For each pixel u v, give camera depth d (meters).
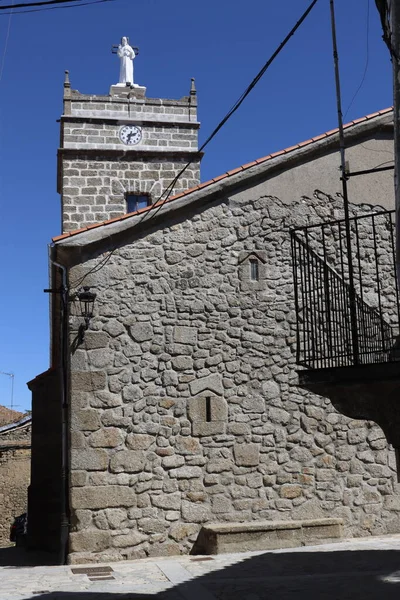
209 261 11.51
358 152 12.49
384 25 6.29
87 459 10.41
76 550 10.09
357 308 8.99
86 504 10.27
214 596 7.35
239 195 11.87
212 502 10.68
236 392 11.14
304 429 11.24
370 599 6.81
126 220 11.27
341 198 12.26
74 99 20.62
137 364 10.89
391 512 11.27
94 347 10.80
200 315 11.28
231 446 10.93
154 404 10.81
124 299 11.07
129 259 11.23
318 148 12.23
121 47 22.80
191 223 11.58
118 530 10.28
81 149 20.19
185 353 11.09
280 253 11.79
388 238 12.28
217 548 10.06
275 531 10.35
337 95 7.56
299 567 8.75
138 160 20.56
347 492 11.17
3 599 7.43
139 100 21.00
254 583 7.90
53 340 13.92
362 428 11.44
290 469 11.05
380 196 12.42
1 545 22.84
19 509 23.36
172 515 10.51
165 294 11.23
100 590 7.88
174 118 21.19
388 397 6.34
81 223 19.92
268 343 11.41
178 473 10.66
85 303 10.85
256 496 10.84
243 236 11.72
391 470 11.40
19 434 24.00
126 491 10.43
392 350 6.76
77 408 10.54
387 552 9.47
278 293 11.62
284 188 12.05
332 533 10.59
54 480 14.65
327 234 12.03
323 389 6.71
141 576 8.74
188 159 20.84
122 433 10.62
